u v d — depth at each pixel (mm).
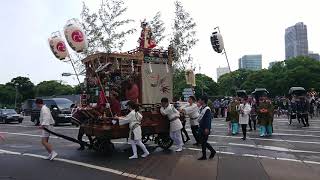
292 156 12281
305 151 13328
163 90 14367
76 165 11125
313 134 18578
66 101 31000
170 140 14055
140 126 12422
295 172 9773
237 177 9203
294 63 80000
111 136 12242
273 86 78188
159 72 14312
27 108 51875
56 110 29188
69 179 9289
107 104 12680
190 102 14969
